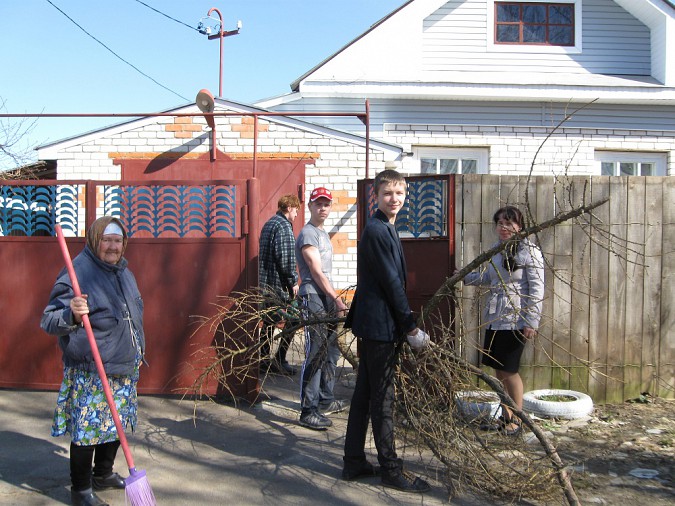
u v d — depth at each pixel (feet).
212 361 18.03
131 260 18.26
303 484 12.90
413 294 18.03
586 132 34.91
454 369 13.15
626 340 18.57
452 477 12.80
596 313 18.43
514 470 12.32
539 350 18.29
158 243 18.24
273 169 29.63
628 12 36.99
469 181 17.79
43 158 29.53
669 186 18.56
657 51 36.35
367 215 19.20
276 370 19.26
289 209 20.13
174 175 29.43
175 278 18.24
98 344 11.50
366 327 12.53
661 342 18.72
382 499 12.26
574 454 14.46
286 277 19.48
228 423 16.46
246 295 16.94
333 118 34.71
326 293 16.10
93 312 11.53
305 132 29.71
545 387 18.35
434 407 12.98
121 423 11.87
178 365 18.25
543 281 15.01
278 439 15.43
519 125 34.78
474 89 33.60
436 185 17.89
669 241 18.63
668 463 14.02
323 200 16.96
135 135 29.50
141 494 10.55
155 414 16.98
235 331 17.42
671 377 18.78
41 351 18.66
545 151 34.83
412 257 18.11
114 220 12.03
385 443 12.62
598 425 16.47
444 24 36.45
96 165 29.53
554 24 37.14
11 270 18.66
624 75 36.88
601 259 18.38
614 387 18.54
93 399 11.50
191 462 13.97
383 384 12.64
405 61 35.53
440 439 12.78
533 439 15.17
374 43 35.42
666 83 35.45
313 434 15.85
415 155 34.94
